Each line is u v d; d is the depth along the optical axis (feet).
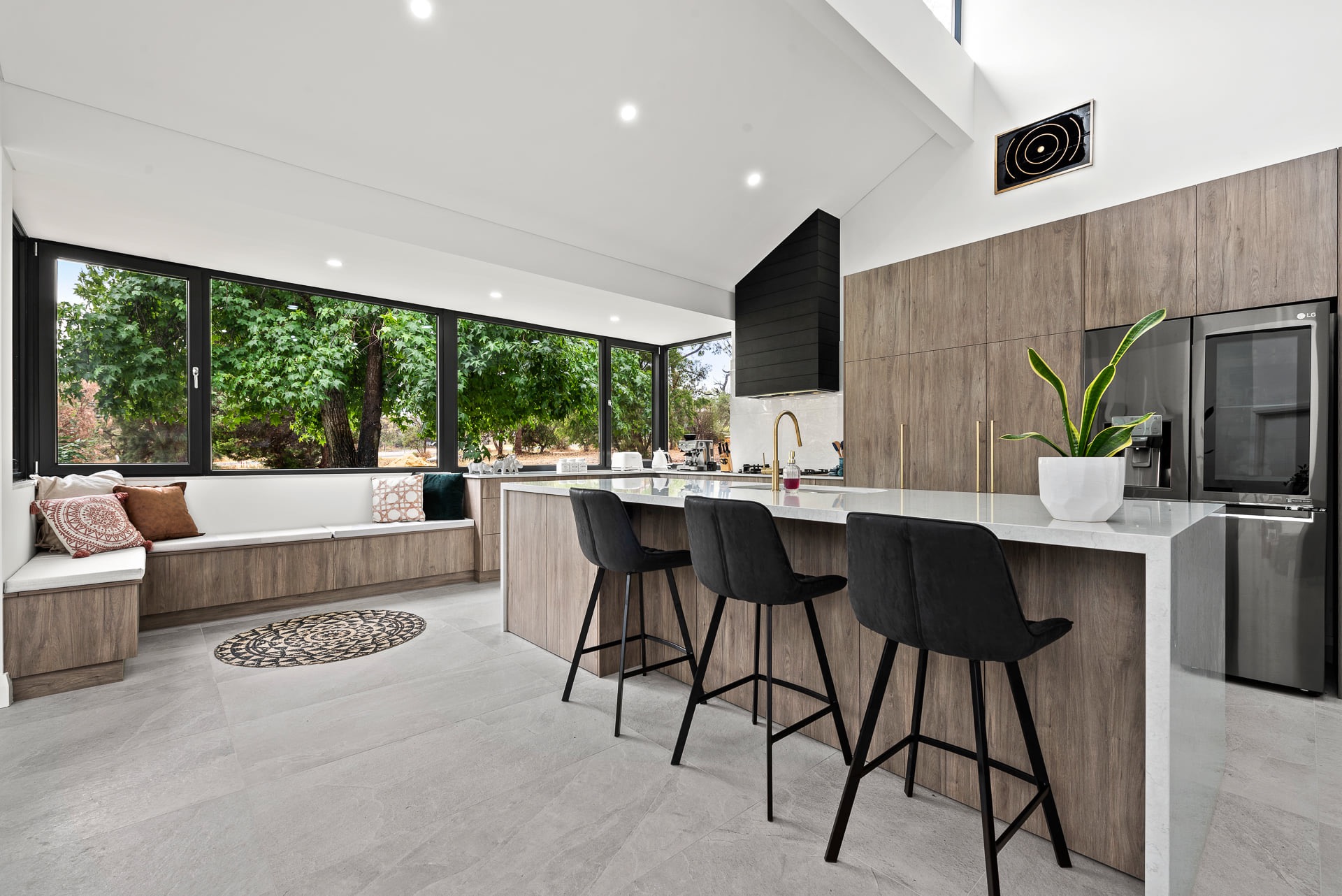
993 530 5.22
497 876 5.10
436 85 10.17
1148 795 4.36
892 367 14.21
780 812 6.01
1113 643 5.23
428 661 10.41
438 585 16.21
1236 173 10.46
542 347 21.13
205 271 14.38
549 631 10.94
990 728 5.95
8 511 8.88
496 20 9.48
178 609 12.27
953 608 4.60
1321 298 9.19
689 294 17.85
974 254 12.91
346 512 15.90
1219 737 6.40
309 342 16.29
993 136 14.06
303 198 10.98
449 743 7.44
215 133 9.89
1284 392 9.36
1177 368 10.30
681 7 10.07
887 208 15.98
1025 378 12.15
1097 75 12.58
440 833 5.66
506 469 18.71
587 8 9.70
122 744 7.36
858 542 5.09
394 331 17.69
